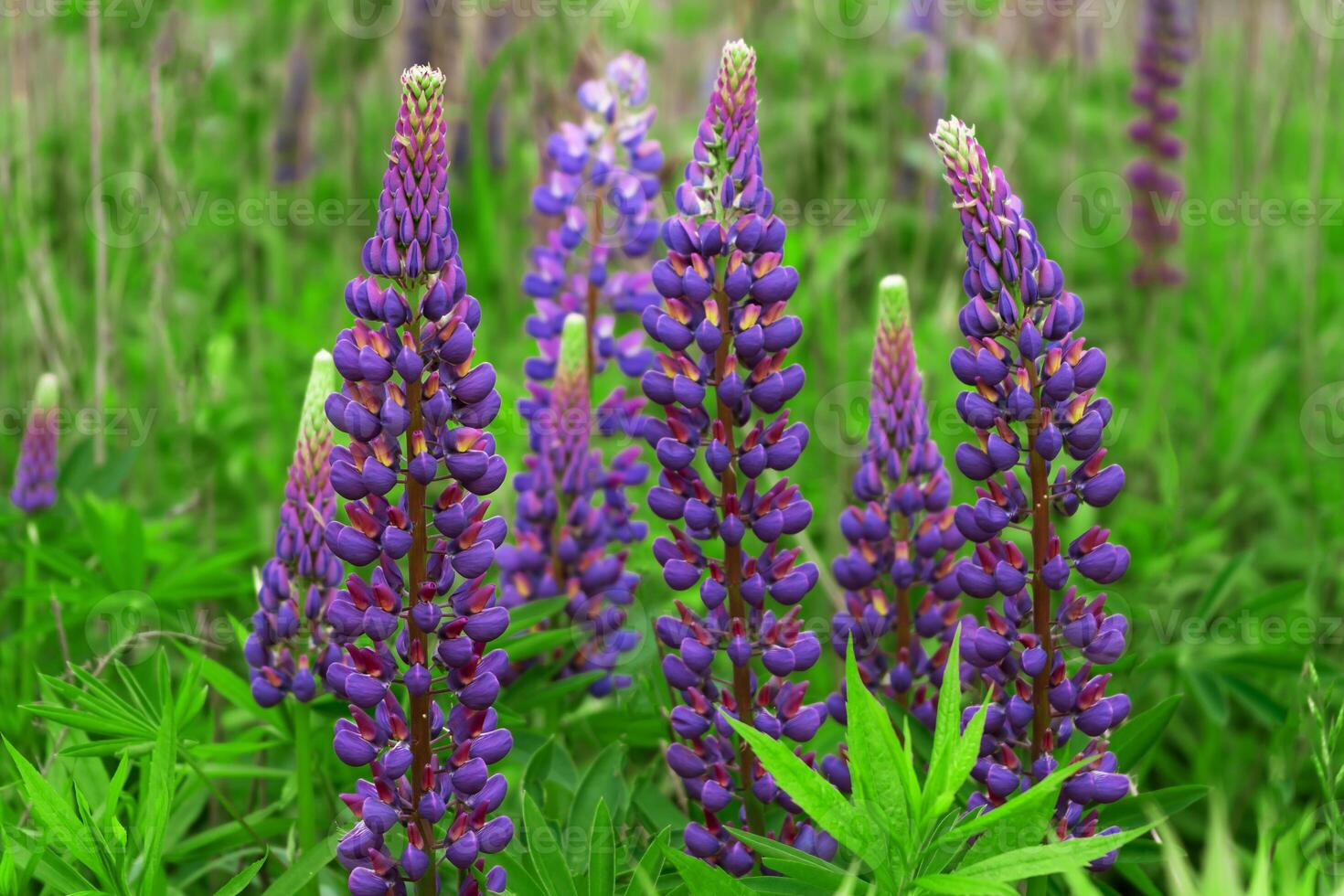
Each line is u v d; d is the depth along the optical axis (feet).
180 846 4.85
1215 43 9.66
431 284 4.28
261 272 8.48
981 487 4.49
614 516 5.20
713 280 4.47
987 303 4.40
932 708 4.70
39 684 5.54
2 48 7.63
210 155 8.50
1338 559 6.30
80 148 7.96
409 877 4.36
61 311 6.84
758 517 4.50
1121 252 8.68
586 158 5.38
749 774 4.53
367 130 9.50
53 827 4.51
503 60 7.26
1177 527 6.10
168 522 5.86
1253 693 5.27
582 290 5.36
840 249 6.46
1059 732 4.51
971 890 4.20
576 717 5.14
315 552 4.75
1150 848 4.60
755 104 4.43
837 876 4.37
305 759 4.82
